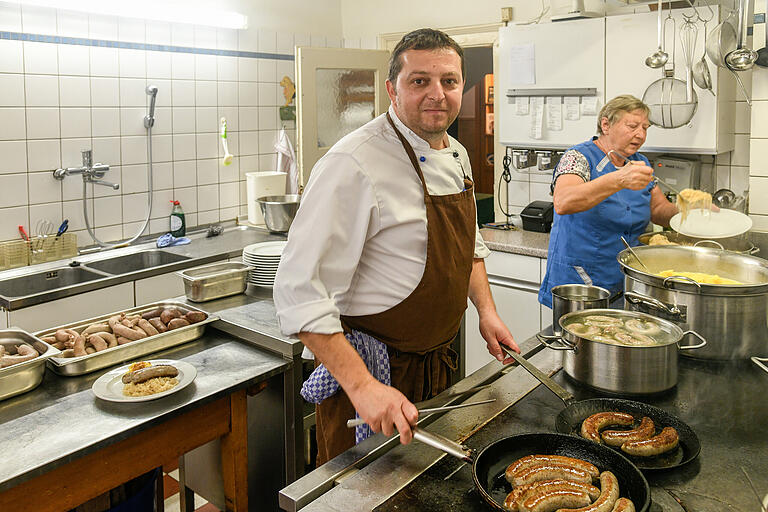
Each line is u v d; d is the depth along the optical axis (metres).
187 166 4.07
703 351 1.58
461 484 1.09
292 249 1.37
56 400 1.83
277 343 2.14
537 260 3.29
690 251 1.93
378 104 4.60
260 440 2.35
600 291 1.80
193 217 4.15
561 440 1.14
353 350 1.32
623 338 1.45
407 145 1.46
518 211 4.07
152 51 3.79
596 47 3.23
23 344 2.05
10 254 3.26
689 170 3.21
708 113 2.96
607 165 2.54
